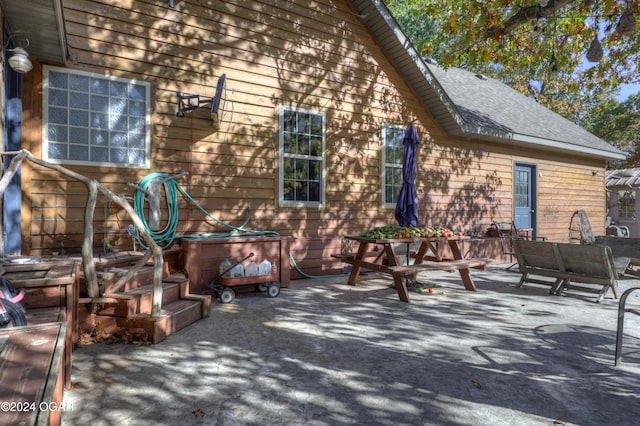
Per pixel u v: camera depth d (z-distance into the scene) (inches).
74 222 209.6
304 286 266.7
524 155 467.8
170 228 222.8
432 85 350.0
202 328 167.8
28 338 73.0
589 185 551.5
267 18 282.5
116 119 223.8
